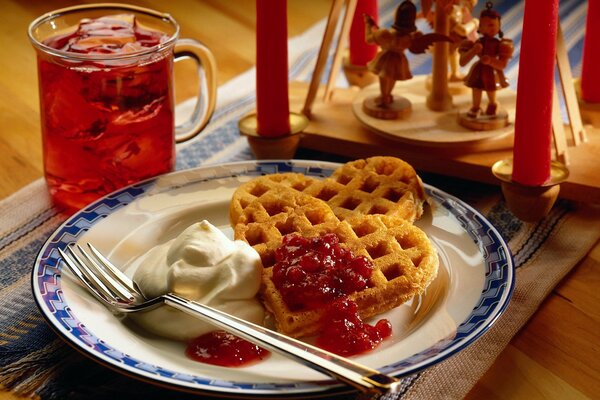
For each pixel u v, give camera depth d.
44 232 0.91
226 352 0.77
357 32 1.10
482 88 0.94
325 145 0.99
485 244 0.84
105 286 0.81
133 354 0.76
